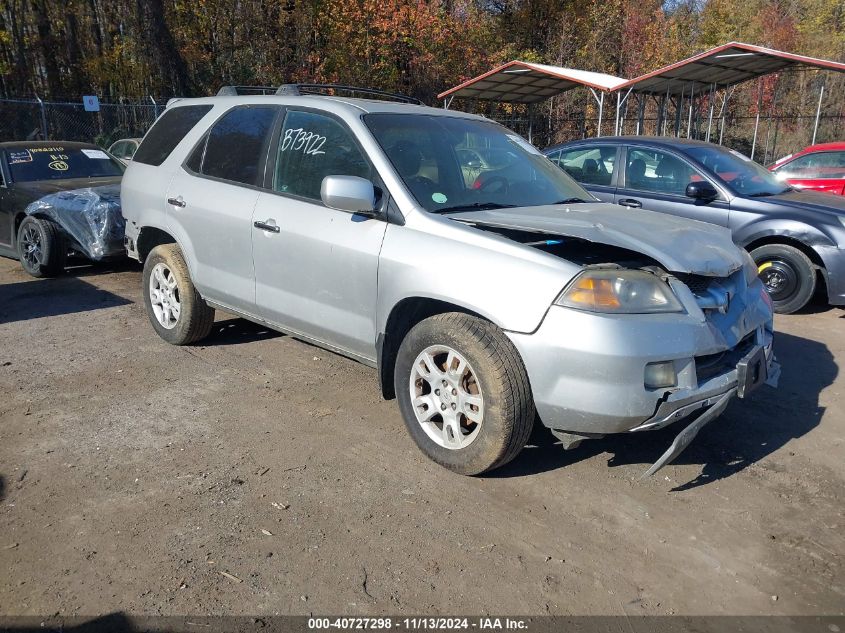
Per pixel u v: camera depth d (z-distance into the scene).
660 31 30.80
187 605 2.52
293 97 4.42
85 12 22.58
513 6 30.81
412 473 3.49
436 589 2.64
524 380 3.16
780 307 6.79
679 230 3.58
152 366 4.90
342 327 3.94
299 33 23.66
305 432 3.92
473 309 3.23
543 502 3.26
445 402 3.45
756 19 32.81
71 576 2.66
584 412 3.02
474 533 3.01
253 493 3.27
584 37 30.39
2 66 21.58
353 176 3.74
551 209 3.86
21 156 8.18
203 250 4.75
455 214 3.64
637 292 3.05
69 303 6.58
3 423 3.96
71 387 4.51
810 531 3.08
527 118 26.28
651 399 2.99
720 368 3.32
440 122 4.36
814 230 6.42
